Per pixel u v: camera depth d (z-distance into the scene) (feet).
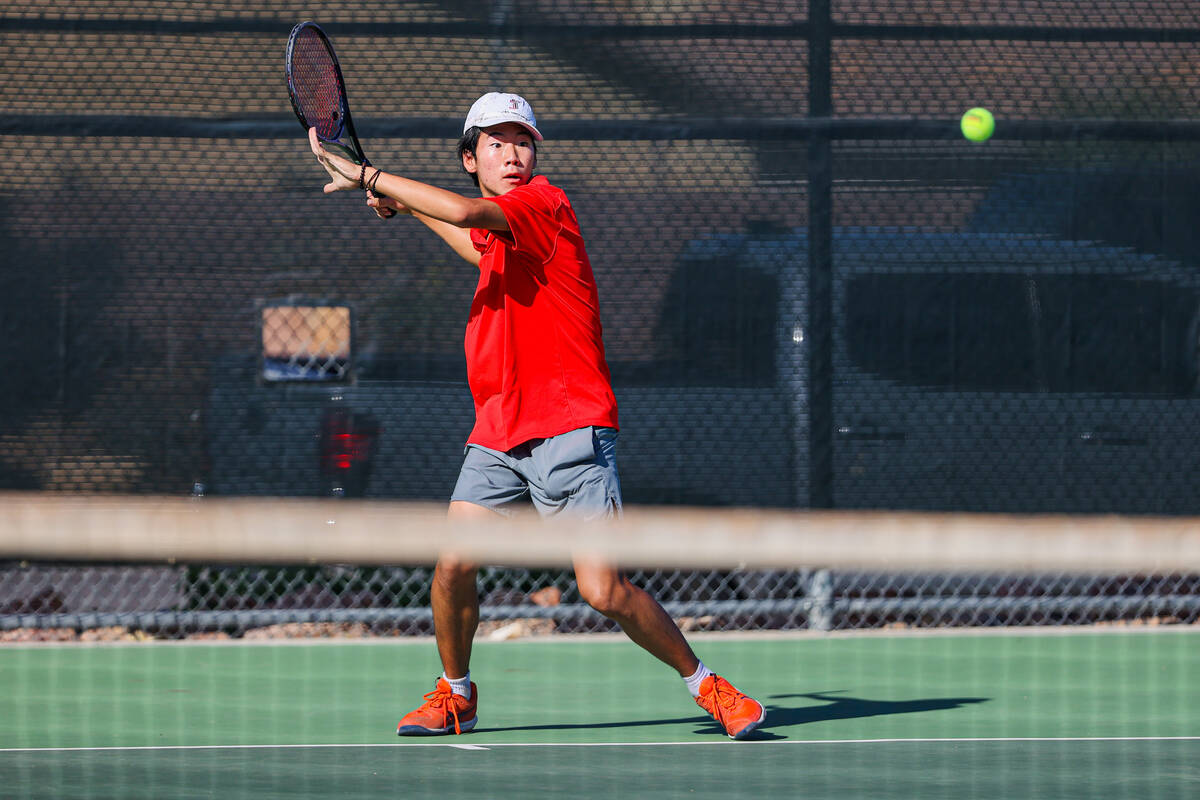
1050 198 77.51
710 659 68.44
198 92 75.00
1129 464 77.51
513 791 41.70
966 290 76.95
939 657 68.85
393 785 42.45
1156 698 58.80
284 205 75.20
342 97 51.47
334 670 65.31
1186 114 78.18
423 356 75.41
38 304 74.18
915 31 76.84
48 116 74.13
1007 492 77.05
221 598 76.02
